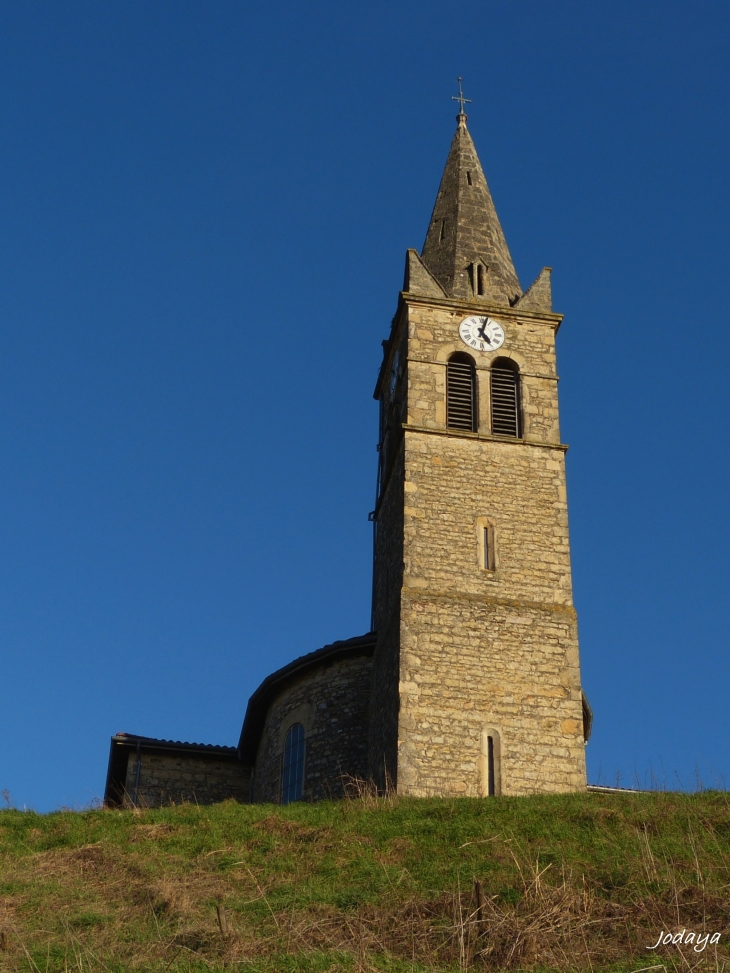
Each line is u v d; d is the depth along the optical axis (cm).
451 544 3331
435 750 3039
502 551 3350
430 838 2480
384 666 3300
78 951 1881
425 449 3462
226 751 3838
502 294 3825
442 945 1881
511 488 3450
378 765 3181
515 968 1800
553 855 2317
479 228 4012
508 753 3066
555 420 3591
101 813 2759
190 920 2050
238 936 1934
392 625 3288
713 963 1797
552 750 3089
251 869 2370
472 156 4322
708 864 2258
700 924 1953
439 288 3744
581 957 1836
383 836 2514
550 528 3409
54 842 2606
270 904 2119
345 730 3431
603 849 2358
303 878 2302
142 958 1864
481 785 3012
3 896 2216
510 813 2589
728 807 2572
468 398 3612
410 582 3256
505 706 3123
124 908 2142
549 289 3812
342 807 2711
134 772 3794
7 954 1867
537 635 3231
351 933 1934
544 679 3177
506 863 2292
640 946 1881
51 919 2077
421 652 3156
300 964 1800
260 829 2588
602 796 2755
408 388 3559
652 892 2111
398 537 3378
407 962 1822
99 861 2438
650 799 2677
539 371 3669
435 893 2144
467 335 3681
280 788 3525
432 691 3108
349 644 3491
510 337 3709
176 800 3778
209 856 2444
